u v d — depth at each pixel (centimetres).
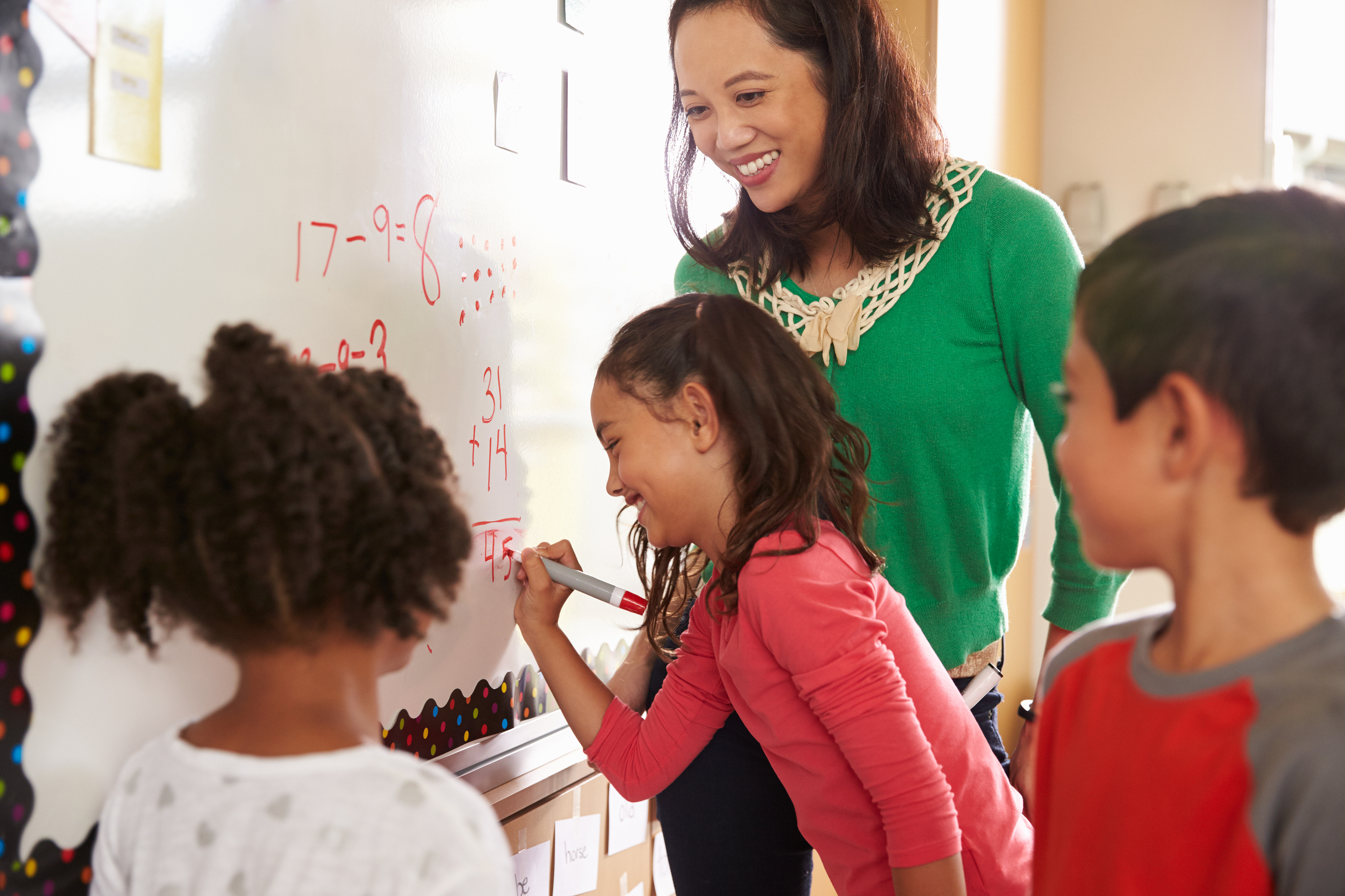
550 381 112
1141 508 54
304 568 54
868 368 107
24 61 59
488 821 58
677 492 94
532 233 108
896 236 104
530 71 107
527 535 108
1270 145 227
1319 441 49
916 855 83
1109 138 248
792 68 100
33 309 60
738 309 95
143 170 67
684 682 105
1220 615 53
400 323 90
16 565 59
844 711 84
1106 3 247
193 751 58
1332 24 241
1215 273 50
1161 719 54
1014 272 103
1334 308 49
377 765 56
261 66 75
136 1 66
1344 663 48
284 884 53
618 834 129
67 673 62
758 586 88
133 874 58
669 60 137
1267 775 48
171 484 55
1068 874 59
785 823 109
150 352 68
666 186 129
